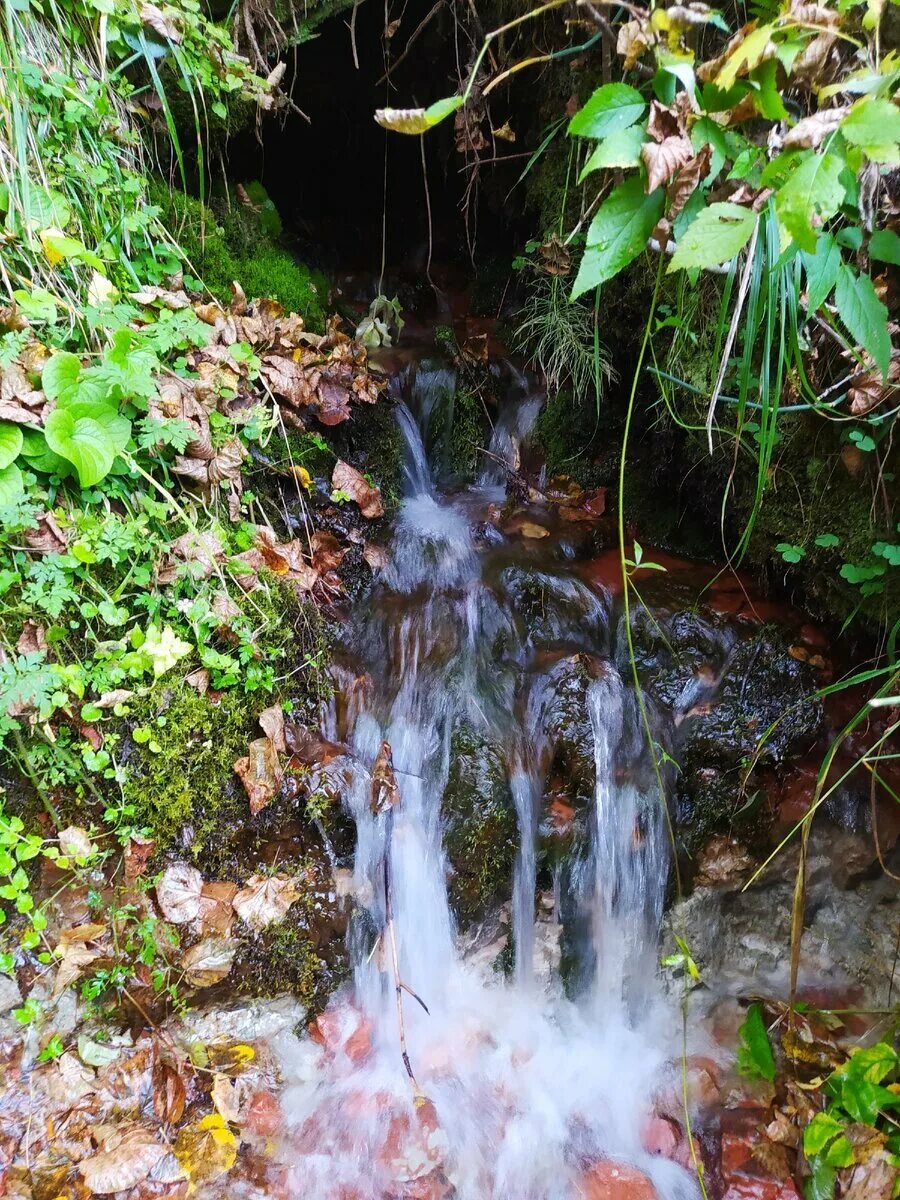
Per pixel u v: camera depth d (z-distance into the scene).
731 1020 2.59
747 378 2.07
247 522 2.68
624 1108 2.42
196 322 2.63
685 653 2.81
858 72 1.61
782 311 1.92
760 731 2.61
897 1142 2.02
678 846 2.59
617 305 3.31
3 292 2.36
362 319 4.11
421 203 4.96
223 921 2.29
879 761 2.54
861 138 1.33
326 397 3.16
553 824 2.57
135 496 2.36
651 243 1.80
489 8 3.39
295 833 2.42
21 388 2.16
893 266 2.08
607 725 2.65
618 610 2.96
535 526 3.46
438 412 3.78
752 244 1.77
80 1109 2.05
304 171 4.59
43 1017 2.11
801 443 2.57
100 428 2.20
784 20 1.54
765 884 2.66
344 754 2.53
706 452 2.97
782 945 2.71
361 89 4.18
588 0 1.72
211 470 2.54
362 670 2.77
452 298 4.70
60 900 2.15
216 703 2.34
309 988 2.39
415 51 3.86
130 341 2.38
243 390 2.80
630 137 1.50
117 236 2.68
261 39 3.21
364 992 2.49
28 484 2.17
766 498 2.77
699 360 2.77
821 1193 2.04
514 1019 2.62
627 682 2.75
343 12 3.40
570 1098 2.44
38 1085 2.05
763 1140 2.22
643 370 3.31
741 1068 2.38
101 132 2.65
